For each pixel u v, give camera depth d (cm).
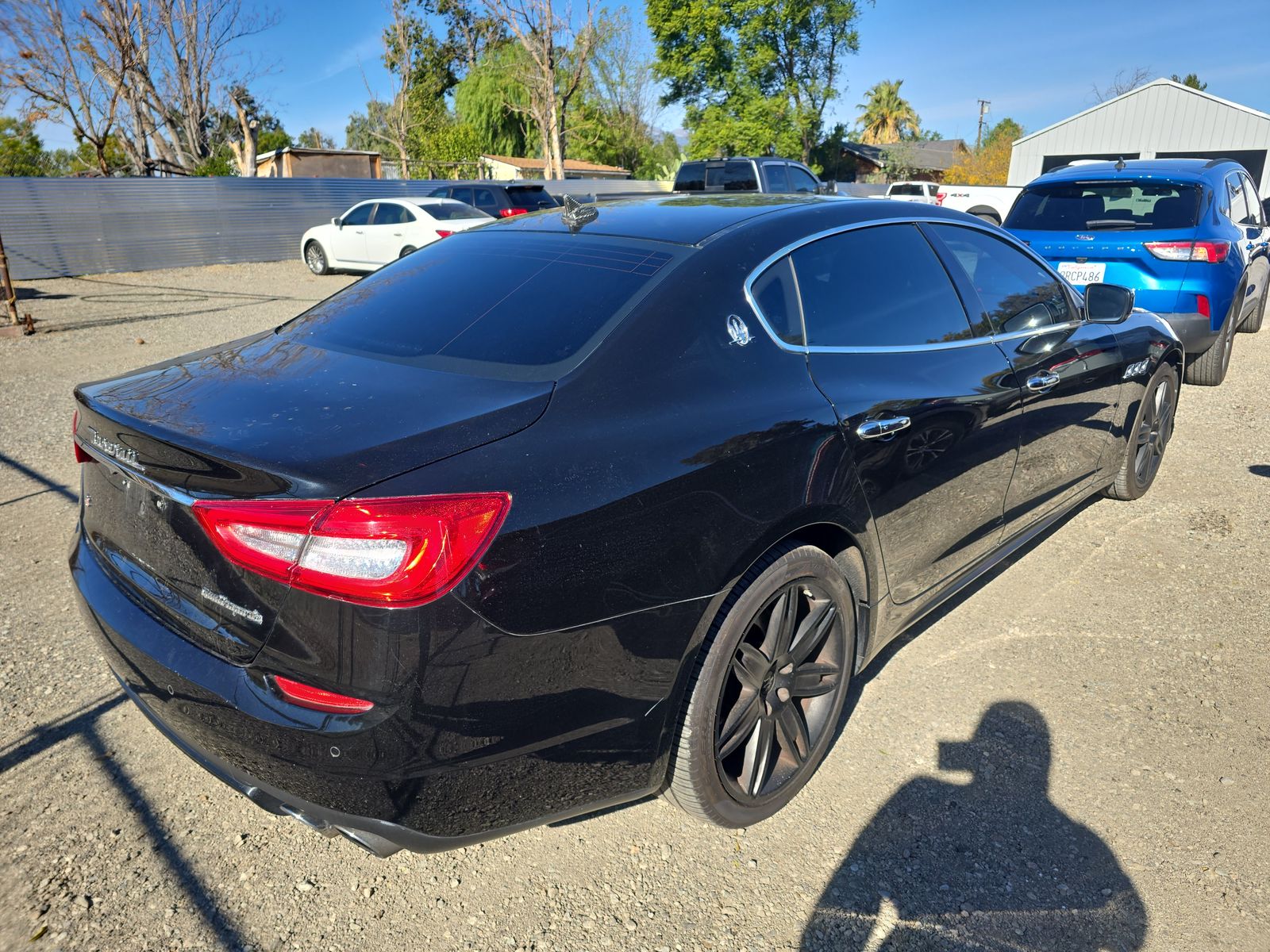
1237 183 745
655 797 254
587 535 184
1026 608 357
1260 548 404
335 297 289
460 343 228
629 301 226
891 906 212
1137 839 232
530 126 4494
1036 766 262
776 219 265
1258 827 236
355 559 163
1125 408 412
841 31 4300
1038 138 3353
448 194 1855
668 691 203
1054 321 362
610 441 196
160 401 210
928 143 8000
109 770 260
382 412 192
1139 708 289
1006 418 308
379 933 206
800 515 225
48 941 201
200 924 207
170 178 1778
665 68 4403
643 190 2747
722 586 208
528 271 254
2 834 234
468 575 169
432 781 173
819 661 253
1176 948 199
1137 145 3177
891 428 253
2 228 1579
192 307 1246
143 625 200
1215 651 321
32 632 334
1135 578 379
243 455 174
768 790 239
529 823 193
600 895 217
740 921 209
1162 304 625
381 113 4872
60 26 3172
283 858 229
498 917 211
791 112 4375
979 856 228
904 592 284
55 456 548
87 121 3366
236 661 181
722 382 222
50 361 862
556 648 182
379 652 164
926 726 281
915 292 292
